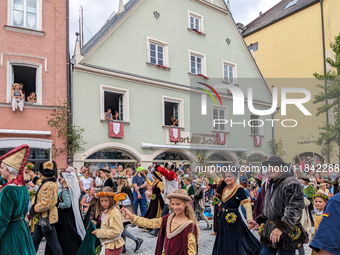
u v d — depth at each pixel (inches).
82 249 155.3
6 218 128.1
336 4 864.9
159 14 641.0
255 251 182.9
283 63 964.6
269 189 136.4
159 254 124.9
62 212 195.2
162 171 281.7
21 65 478.9
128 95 569.9
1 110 454.6
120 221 155.1
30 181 327.6
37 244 185.2
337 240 63.8
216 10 751.1
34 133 464.1
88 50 533.0
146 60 606.5
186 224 118.8
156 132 599.2
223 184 191.8
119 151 556.1
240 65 774.5
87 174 378.6
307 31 904.3
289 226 120.3
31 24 494.6
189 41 684.1
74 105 509.0
